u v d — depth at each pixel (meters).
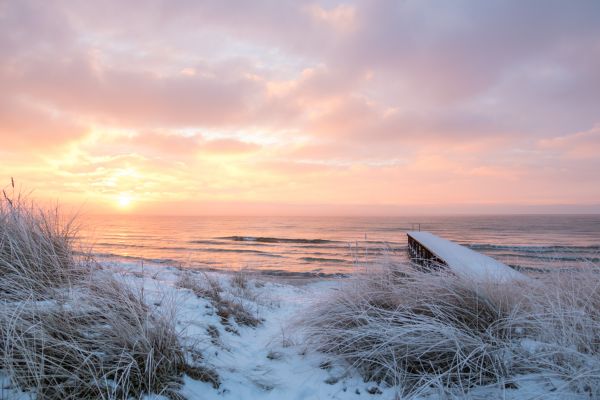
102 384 2.25
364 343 3.22
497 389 2.55
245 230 68.50
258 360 3.41
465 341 2.88
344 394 2.71
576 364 2.54
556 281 3.89
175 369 2.63
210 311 4.43
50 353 2.36
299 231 65.12
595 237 45.59
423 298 3.55
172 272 8.01
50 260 3.61
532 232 56.88
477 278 3.84
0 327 2.32
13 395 2.01
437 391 2.59
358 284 4.11
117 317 2.79
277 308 6.27
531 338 3.11
